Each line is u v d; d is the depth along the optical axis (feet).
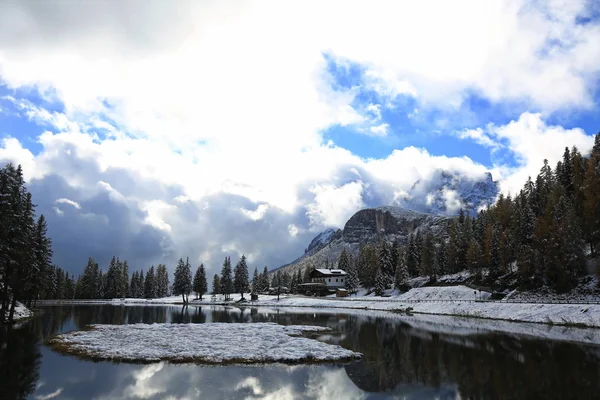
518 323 176.14
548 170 345.10
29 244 164.86
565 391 65.21
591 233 234.17
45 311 256.32
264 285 565.12
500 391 65.51
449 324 174.81
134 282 565.94
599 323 152.97
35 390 63.16
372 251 451.12
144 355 90.33
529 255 246.88
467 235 360.69
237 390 65.26
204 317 216.13
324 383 70.49
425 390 66.39
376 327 162.09
